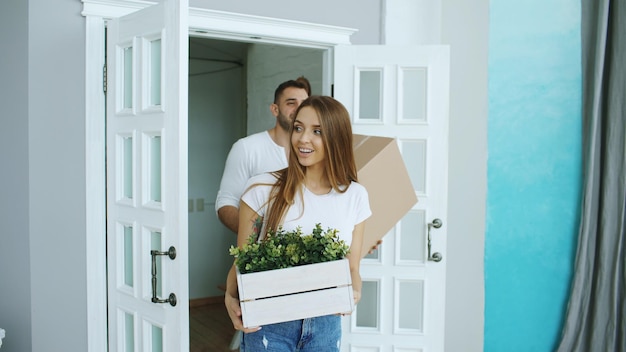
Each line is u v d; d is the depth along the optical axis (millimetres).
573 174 3768
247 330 1673
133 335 2564
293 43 3188
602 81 3646
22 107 2557
